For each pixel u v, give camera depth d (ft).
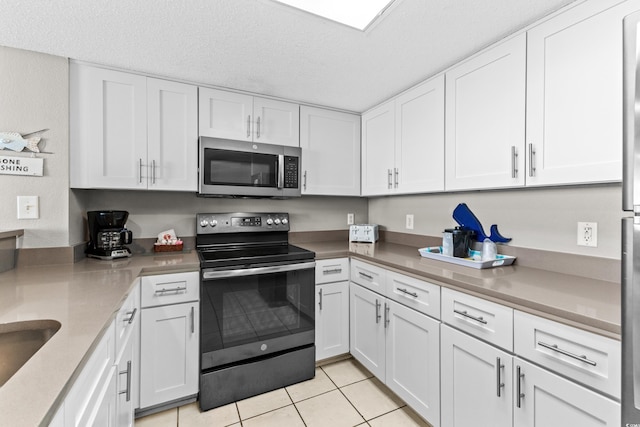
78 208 6.00
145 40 4.91
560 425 3.23
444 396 4.66
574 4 3.92
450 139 5.75
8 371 2.89
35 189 5.27
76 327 2.78
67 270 5.04
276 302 6.40
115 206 6.84
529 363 3.51
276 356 6.33
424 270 5.11
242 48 5.17
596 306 3.27
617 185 4.28
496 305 3.89
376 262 6.31
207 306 5.73
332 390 6.30
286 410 5.67
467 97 5.41
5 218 5.08
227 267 5.92
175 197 7.41
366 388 6.37
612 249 4.33
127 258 6.14
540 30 4.30
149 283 5.31
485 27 4.55
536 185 4.37
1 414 1.61
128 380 4.35
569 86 3.99
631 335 2.16
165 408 5.61
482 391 4.06
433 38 4.85
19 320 2.93
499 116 4.86
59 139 5.43
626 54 2.13
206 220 7.41
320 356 6.93
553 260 5.00
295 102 7.66
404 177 6.98
